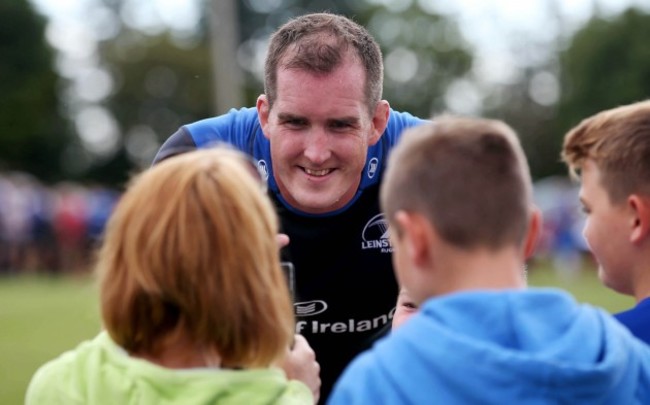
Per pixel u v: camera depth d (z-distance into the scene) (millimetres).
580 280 36469
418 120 7641
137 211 4492
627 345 4219
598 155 5320
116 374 4473
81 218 43812
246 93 87750
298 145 6648
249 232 4457
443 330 3953
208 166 4574
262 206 4578
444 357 3910
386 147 7375
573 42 76125
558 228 47812
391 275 7547
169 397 4387
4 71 83312
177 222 4406
